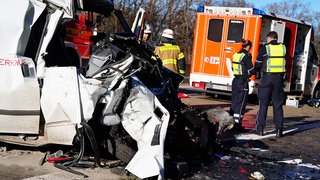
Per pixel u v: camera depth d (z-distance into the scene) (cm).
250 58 852
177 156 582
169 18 2261
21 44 521
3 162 510
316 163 643
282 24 1398
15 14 521
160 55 779
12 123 523
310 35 1555
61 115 502
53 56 584
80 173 482
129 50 570
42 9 533
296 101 1468
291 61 1463
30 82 515
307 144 787
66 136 506
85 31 1193
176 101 621
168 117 490
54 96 503
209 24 1420
